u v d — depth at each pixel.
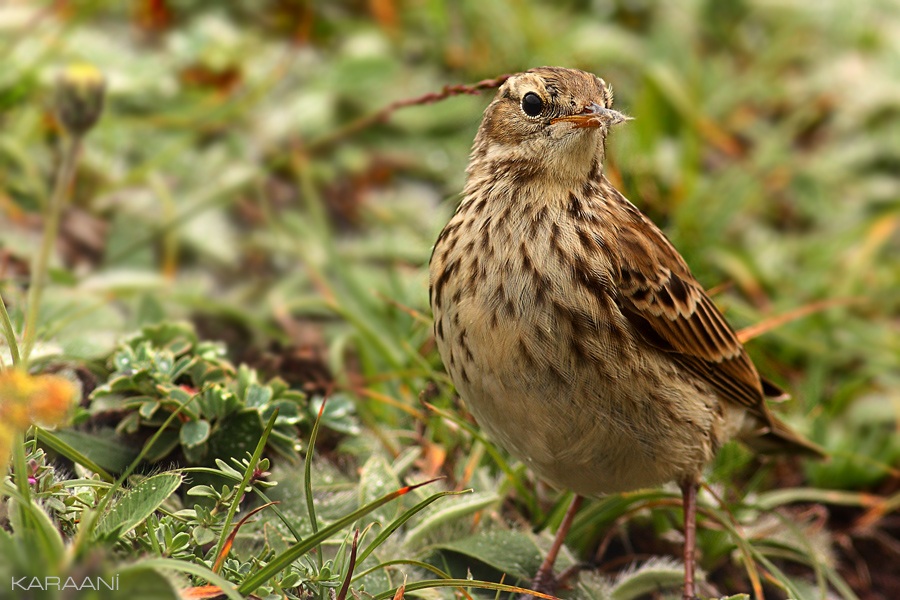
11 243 11.40
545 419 7.75
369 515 8.38
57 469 7.48
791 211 14.80
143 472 7.90
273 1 15.27
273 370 10.52
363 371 10.76
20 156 12.10
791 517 10.71
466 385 7.89
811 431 11.39
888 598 10.41
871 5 17.52
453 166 13.91
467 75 14.80
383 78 14.56
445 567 8.37
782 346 12.48
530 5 16.20
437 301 7.96
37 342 8.78
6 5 13.80
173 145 13.29
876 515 10.88
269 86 14.10
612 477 8.23
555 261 7.64
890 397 12.17
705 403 8.63
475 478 9.46
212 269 12.35
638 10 16.55
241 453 8.14
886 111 16.02
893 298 13.57
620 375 7.73
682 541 9.68
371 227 13.33
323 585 6.69
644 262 8.04
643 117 14.30
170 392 8.00
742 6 17.39
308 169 12.96
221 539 6.49
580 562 8.91
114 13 14.57
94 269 11.77
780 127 15.58
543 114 8.04
